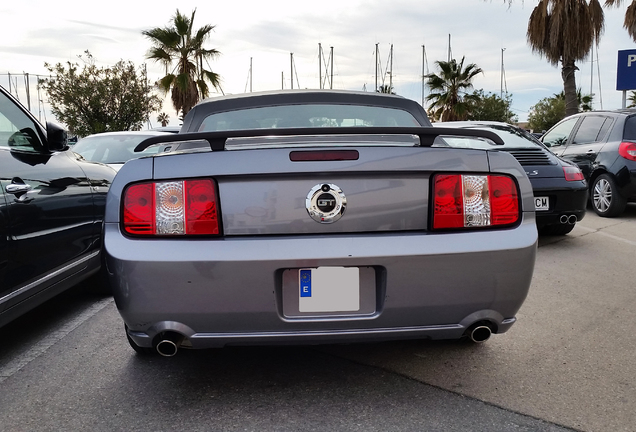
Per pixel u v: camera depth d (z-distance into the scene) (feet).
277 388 8.04
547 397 7.68
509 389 7.93
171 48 84.94
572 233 21.52
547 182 18.07
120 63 95.50
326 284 6.89
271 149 6.94
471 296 7.02
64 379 8.55
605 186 25.77
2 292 8.81
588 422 6.98
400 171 6.98
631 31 57.16
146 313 6.84
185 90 83.35
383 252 6.78
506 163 7.39
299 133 6.72
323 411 7.31
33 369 8.99
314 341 7.00
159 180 7.01
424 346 9.65
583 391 7.85
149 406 7.56
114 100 93.91
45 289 10.31
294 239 6.84
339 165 6.89
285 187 6.90
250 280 6.72
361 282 6.93
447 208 7.07
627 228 22.47
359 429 6.82
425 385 8.09
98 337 10.50
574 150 27.86
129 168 7.14
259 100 10.77
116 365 9.07
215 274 6.72
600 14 52.47
